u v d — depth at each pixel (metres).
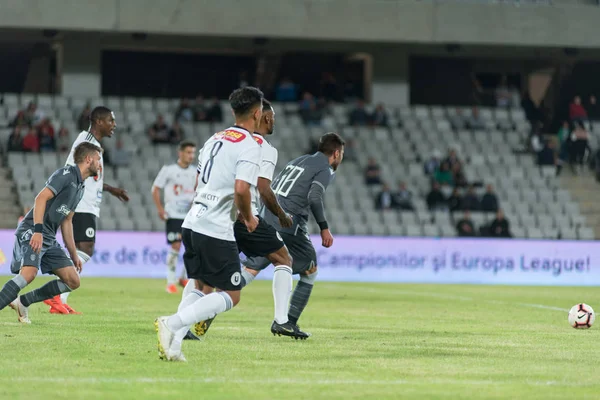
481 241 55.00
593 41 69.31
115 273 52.03
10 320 22.36
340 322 24.69
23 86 74.38
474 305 33.28
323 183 20.22
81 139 24.67
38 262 20.67
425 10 67.56
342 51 73.56
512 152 69.75
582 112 71.81
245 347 17.81
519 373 14.95
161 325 15.22
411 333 21.67
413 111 72.00
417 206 63.09
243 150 15.18
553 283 54.88
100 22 63.91
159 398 11.98
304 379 13.86
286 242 20.08
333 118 69.94
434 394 12.70
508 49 73.81
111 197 59.44
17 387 12.59
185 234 15.87
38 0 62.97
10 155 61.16
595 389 13.40
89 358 15.62
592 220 64.94
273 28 65.94
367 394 12.60
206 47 72.31
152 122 66.62
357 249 54.19
